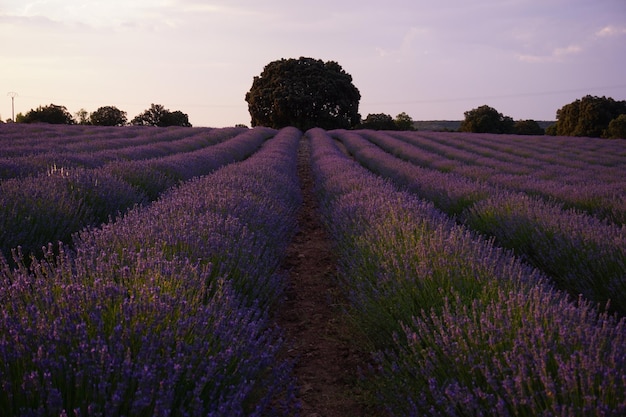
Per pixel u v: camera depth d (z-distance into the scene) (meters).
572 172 14.29
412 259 3.83
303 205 10.93
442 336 2.65
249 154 21.86
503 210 6.95
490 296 3.18
